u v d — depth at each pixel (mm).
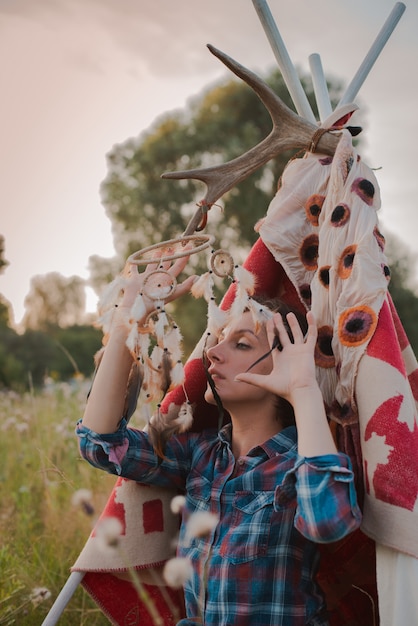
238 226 22844
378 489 2111
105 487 4113
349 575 2443
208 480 2350
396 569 2064
